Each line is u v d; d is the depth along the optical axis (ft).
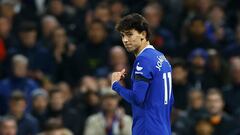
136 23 86.43
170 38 163.12
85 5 180.04
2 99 151.12
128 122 135.74
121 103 145.59
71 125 142.92
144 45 87.66
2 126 135.44
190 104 140.46
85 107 145.18
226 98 148.46
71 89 157.99
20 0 182.70
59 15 176.86
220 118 138.41
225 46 168.45
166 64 88.02
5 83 151.64
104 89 137.59
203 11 174.81
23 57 153.58
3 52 162.91
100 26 159.22
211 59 153.58
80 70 159.02
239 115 140.77
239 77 147.84
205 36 163.22
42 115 144.97
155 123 86.94
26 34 163.32
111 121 136.05
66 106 145.38
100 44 159.84
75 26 173.27
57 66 160.86
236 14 179.83
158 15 167.32
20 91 150.41
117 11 174.50
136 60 87.40
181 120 139.33
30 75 159.53
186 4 175.22
